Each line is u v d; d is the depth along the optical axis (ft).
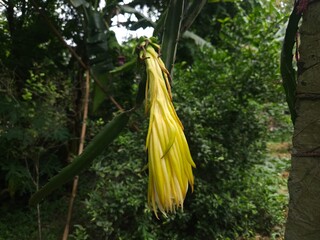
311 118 3.84
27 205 12.87
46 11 13.67
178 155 3.70
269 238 11.41
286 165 18.08
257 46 12.19
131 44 16.53
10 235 10.67
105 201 9.53
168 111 3.90
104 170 9.92
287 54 5.15
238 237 11.10
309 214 3.84
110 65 11.98
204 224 10.29
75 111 12.63
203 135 10.55
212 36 18.16
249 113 11.57
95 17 11.87
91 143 5.40
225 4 17.29
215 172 10.75
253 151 12.04
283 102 12.33
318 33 3.78
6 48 13.70
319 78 3.78
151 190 3.67
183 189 3.69
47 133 10.66
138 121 10.88
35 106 10.64
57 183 5.77
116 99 14.62
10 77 11.78
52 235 10.59
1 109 10.44
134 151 10.34
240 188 11.51
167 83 4.21
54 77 11.50
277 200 13.10
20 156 10.97
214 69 12.26
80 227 9.52
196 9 7.55
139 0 14.28
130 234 9.60
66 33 14.03
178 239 10.19
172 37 5.58
